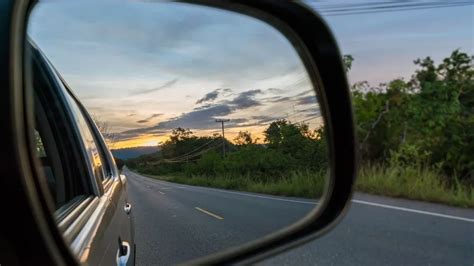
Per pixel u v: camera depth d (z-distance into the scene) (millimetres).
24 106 1168
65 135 2344
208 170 10469
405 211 8094
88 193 2400
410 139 13375
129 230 3756
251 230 3490
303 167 4312
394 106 14266
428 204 8828
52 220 1250
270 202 6234
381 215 7754
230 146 5449
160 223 6160
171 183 10406
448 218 7371
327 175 2611
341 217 2479
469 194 9344
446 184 10898
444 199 9023
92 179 2533
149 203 8500
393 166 12172
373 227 6844
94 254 1676
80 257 1441
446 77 13617
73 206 1972
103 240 1984
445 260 5211
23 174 1070
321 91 2520
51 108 2189
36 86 1953
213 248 3605
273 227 3277
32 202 1103
